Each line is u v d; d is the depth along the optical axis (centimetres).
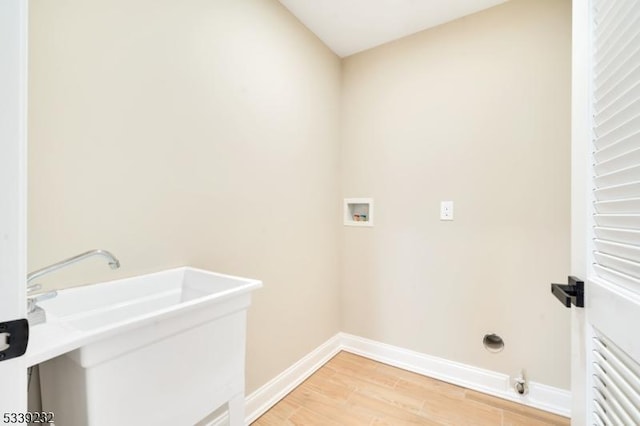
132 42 104
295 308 185
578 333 80
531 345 162
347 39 205
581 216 79
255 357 156
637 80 59
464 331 181
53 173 85
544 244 158
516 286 165
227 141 140
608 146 68
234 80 143
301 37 187
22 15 40
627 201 61
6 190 39
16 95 39
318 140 206
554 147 155
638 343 55
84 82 91
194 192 126
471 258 178
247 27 150
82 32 91
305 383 183
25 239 40
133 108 104
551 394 156
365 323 219
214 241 135
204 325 84
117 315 95
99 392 62
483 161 174
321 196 210
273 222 168
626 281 61
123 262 101
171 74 116
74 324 84
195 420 82
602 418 68
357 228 223
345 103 228
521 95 163
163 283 110
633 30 60
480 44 175
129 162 103
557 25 154
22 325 40
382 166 211
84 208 92
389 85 208
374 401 165
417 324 197
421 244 195
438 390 175
